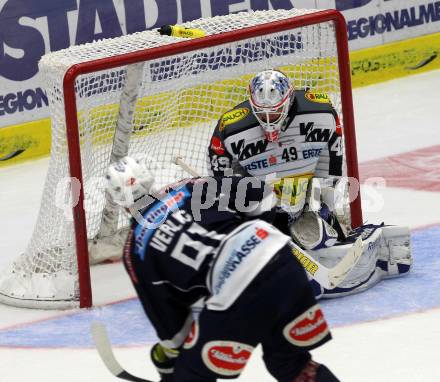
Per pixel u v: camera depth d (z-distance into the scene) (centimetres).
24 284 1620
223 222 962
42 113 2683
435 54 3234
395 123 2692
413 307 1413
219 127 1527
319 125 1516
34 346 1408
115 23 2759
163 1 2809
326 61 1770
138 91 1753
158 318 959
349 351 1268
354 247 1219
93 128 1809
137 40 1697
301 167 1535
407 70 3194
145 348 1358
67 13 2689
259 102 1425
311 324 971
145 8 2789
